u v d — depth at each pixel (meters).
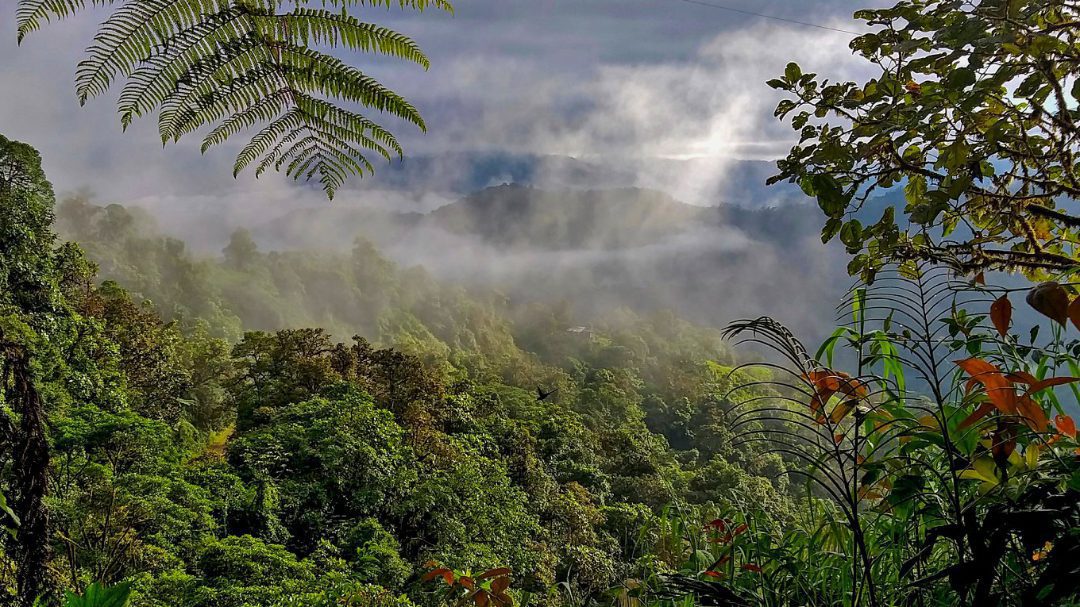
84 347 22.09
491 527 22.30
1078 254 1.67
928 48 1.28
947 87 1.13
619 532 26.44
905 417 1.41
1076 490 0.98
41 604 2.15
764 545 1.81
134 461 16.14
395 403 32.72
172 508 14.66
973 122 1.31
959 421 1.33
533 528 24.77
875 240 1.63
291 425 24.61
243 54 1.29
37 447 2.24
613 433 49.88
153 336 33.72
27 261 19.72
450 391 43.12
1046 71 1.18
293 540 20.31
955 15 1.30
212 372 41.38
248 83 1.35
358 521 20.77
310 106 1.41
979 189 1.41
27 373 2.30
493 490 25.08
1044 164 1.40
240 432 29.19
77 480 13.56
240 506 18.44
